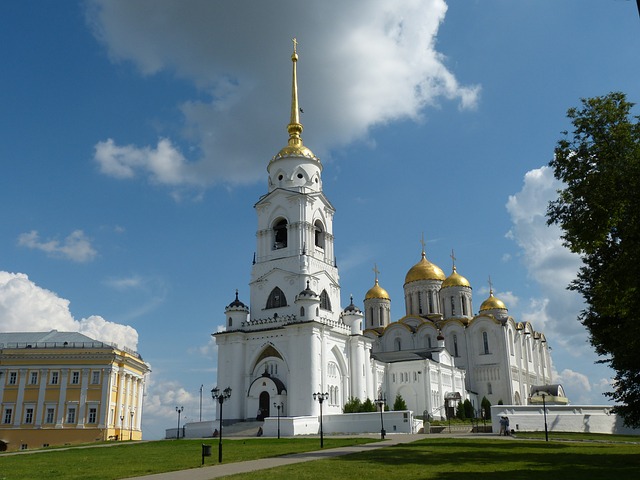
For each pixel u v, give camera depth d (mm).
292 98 100875
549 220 40938
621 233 36438
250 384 82688
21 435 88938
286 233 93750
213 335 86000
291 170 94375
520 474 27344
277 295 88500
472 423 89438
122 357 97250
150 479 28094
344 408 81938
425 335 122250
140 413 109062
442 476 26953
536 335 139125
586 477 25906
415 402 97500
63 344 97125
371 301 134250
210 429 77062
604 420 69438
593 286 42344
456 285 127438
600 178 37250
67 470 33281
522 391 121188
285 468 30766
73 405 90438
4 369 91500
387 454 38312
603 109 39156
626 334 36750
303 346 79938
